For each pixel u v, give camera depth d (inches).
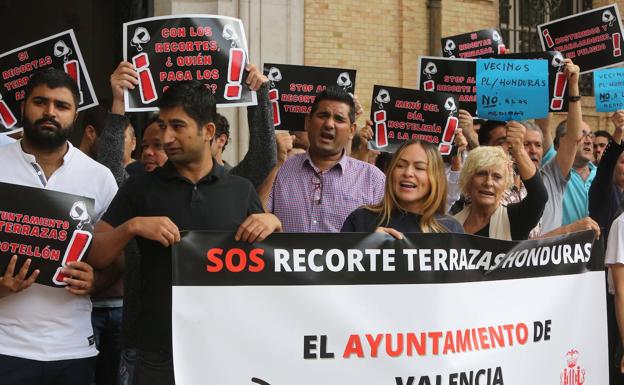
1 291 146.2
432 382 156.4
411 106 258.5
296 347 147.9
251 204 153.3
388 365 153.3
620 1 511.8
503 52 309.9
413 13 438.3
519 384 167.0
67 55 198.7
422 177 169.5
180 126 146.1
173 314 141.9
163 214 147.3
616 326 221.8
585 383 177.3
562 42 305.1
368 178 207.5
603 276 179.0
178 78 190.5
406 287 154.6
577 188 254.2
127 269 155.3
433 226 171.0
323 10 415.5
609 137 346.9
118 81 186.7
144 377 147.3
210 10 398.6
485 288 162.7
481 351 162.4
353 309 151.2
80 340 157.0
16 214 146.9
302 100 252.5
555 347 172.1
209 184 150.1
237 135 397.7
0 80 199.5
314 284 149.0
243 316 145.3
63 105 157.6
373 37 428.1
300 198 204.8
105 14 513.0
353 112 205.9
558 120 481.7
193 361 142.7
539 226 233.8
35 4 544.7
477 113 262.5
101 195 164.6
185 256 142.7
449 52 311.9
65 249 148.2
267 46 404.2
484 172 196.4
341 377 150.3
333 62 418.6
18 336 151.3
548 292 171.3
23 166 158.6
